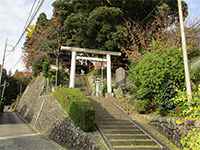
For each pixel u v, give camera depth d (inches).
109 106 750.5
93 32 1115.3
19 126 1011.9
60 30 1262.3
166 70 544.1
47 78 1214.9
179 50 572.7
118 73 1059.9
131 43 1046.4
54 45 1264.8
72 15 1168.2
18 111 1806.1
